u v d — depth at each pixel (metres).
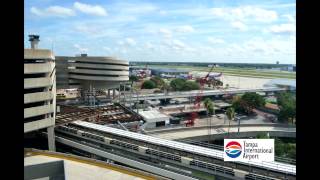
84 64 111.31
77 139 63.78
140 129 78.12
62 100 113.69
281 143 61.94
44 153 42.94
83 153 60.69
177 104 128.25
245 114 107.31
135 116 88.12
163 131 79.50
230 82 192.50
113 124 78.12
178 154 47.41
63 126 67.56
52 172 27.08
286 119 89.50
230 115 93.81
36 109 57.34
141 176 35.12
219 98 145.62
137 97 127.56
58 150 66.12
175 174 43.09
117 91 142.38
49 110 60.56
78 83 114.44
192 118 96.50
